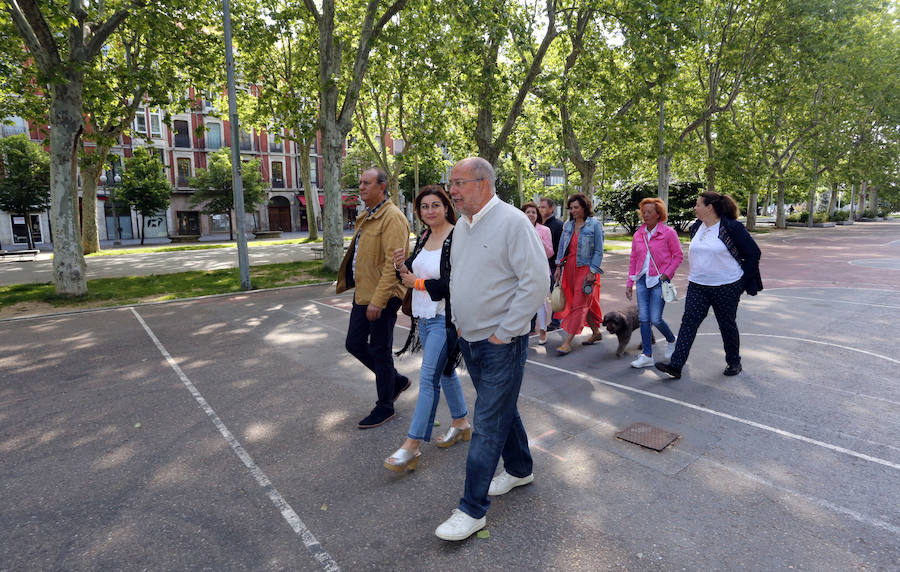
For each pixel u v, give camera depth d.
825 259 17.05
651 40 15.08
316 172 49.81
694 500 2.94
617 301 9.69
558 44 20.02
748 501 2.92
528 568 2.38
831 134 32.88
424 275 3.43
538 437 3.81
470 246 2.67
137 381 5.25
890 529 2.63
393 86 20.83
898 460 3.37
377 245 3.92
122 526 2.77
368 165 43.34
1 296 10.62
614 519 2.77
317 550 2.54
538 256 2.52
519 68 16.12
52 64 9.72
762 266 15.23
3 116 15.34
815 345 6.25
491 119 16.33
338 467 3.40
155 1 11.35
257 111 15.91
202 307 9.56
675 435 3.79
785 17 19.94
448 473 3.31
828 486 3.06
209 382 5.20
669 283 5.18
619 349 5.91
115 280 13.33
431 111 20.20
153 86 13.68
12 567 2.44
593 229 5.79
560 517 2.79
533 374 5.29
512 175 43.16
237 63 19.52
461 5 13.80
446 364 3.30
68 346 6.68
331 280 13.09
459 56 14.95
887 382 4.88
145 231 42.31
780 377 5.08
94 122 14.51
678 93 22.25
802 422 3.99
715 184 29.56
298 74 19.81
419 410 3.29
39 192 30.23
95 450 3.69
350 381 5.21
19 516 2.87
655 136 19.69
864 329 7.01
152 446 3.74
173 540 2.64
